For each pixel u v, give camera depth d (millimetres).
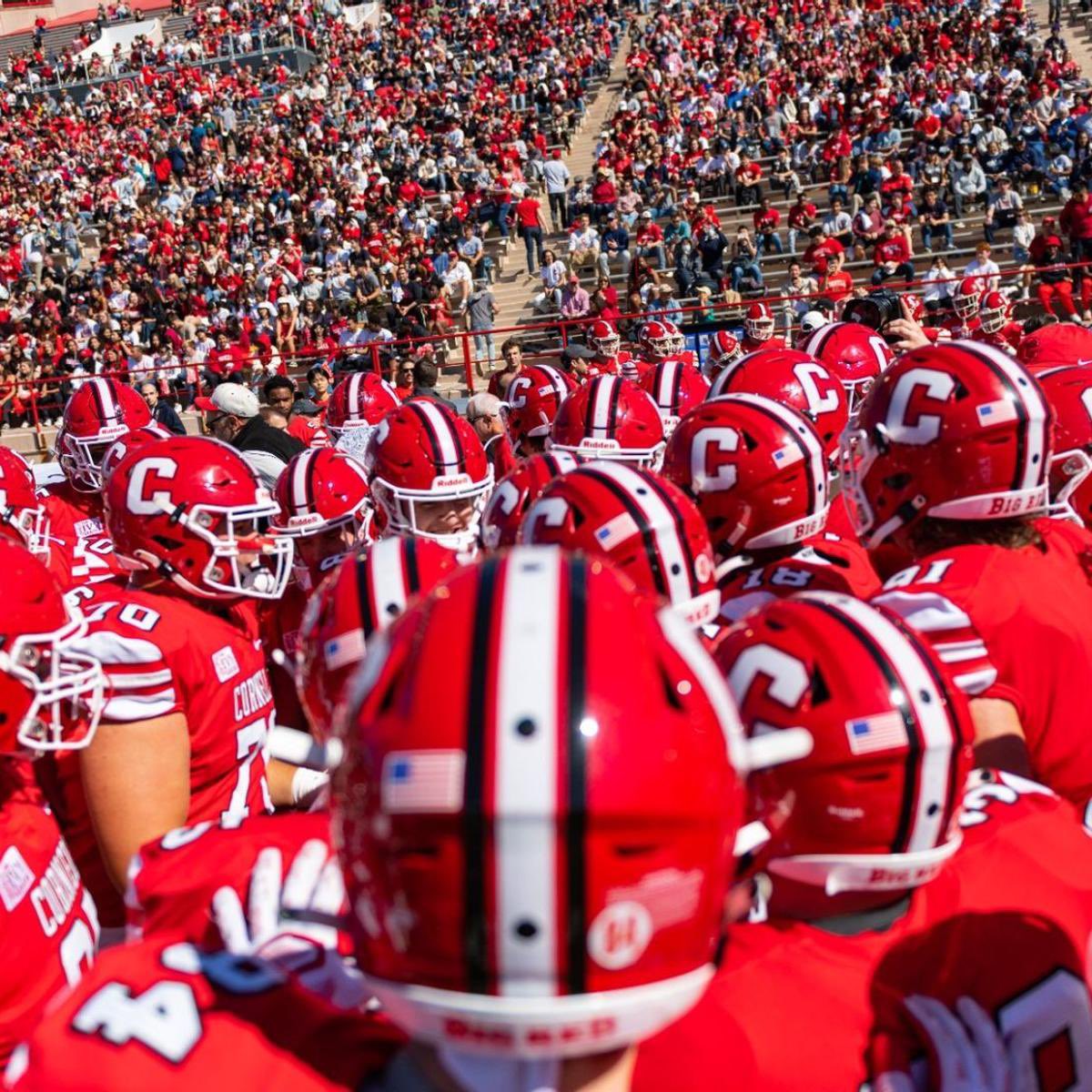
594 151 25328
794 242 19578
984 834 1938
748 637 1851
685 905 1202
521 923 1137
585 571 1293
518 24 33781
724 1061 1530
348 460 4141
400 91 32031
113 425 5988
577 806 1123
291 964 1481
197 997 1404
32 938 2006
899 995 1681
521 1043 1171
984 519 2572
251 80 35875
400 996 1204
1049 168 19500
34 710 2129
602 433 4293
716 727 1256
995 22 25266
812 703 1720
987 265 15820
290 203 25656
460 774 1140
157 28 43125
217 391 7992
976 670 2254
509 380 9219
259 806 2891
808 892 1745
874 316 7359
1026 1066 1684
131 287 23547
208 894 1678
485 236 22625
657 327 9336
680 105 25781
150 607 2676
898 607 2346
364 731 1228
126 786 2492
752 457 2859
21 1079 1351
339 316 20703
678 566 2396
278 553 3033
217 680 2713
